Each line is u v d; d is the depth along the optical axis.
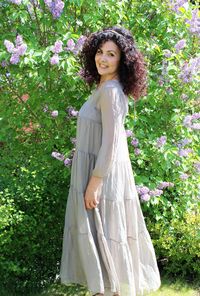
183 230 3.45
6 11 3.32
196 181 3.68
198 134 3.89
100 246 2.47
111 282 2.48
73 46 3.06
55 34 3.36
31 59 3.02
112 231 2.50
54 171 3.54
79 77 3.24
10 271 3.02
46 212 3.18
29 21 3.39
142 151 3.34
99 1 3.35
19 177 3.57
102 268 2.50
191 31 3.62
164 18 3.59
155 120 3.53
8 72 3.47
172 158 3.29
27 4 3.18
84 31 3.52
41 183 3.37
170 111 3.54
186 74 3.36
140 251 2.75
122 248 2.52
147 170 3.52
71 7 3.45
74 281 2.63
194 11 3.61
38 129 3.73
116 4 3.38
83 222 2.46
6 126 3.63
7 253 2.99
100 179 2.40
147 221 3.55
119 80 2.51
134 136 3.35
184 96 3.50
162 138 3.28
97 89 2.51
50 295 3.13
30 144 3.78
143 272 2.75
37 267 3.20
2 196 3.22
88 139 2.48
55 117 3.41
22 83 3.50
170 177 3.63
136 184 3.30
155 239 3.47
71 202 2.56
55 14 3.16
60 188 3.36
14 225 2.98
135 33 3.64
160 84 3.44
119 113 2.35
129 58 2.45
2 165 3.78
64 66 3.06
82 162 2.50
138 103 3.41
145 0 3.63
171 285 3.35
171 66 3.36
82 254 2.48
